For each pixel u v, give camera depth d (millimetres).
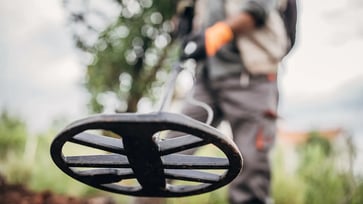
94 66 3934
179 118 822
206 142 881
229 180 1029
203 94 2135
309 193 3254
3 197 2863
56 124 3744
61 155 956
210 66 2119
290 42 2139
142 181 1031
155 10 3803
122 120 810
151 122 807
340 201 3203
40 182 3195
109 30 3877
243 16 1810
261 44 2043
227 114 2104
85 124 824
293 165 3537
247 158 2021
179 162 963
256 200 2018
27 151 3400
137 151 898
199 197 3172
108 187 1097
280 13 2059
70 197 2996
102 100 3945
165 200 2090
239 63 2074
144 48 3938
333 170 3307
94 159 979
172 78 1288
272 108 2066
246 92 2062
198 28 2150
